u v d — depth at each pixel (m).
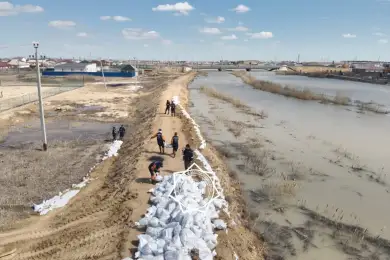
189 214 11.15
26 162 21.17
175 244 9.92
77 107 44.28
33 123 33.88
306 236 13.55
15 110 37.75
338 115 41.03
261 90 71.19
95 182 17.98
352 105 49.84
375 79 100.19
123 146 25.47
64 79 87.56
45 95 54.06
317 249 12.73
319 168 21.52
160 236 10.66
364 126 34.69
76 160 21.88
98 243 11.33
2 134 28.47
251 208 15.70
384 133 31.50
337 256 12.34
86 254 10.71
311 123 35.81
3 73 107.88
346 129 33.12
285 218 14.95
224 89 73.69
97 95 57.34
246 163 22.03
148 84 82.75
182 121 31.98
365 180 19.69
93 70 111.50
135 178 16.47
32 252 11.22
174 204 12.27
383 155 24.45
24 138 27.64
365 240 13.44
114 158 22.59
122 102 50.62
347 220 14.95
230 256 10.48
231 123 34.81
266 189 17.83
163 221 11.55
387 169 21.55
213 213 12.72
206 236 10.77
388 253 12.63
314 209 15.88
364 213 15.63
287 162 22.55
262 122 35.91
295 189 17.81
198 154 20.77
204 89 67.06
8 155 22.56
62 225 13.08
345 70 160.38
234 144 26.70
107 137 28.45
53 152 23.53
